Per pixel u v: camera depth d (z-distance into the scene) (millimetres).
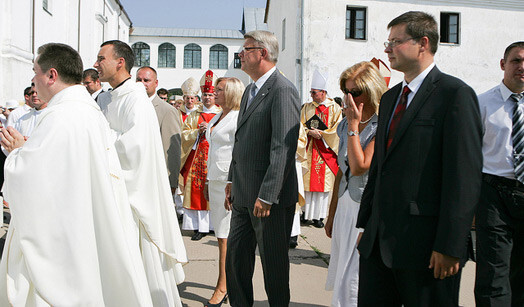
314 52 16875
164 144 5465
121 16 30703
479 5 18016
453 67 18000
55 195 2295
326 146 6457
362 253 2357
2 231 6004
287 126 2955
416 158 2094
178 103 11453
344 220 3215
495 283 3146
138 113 3176
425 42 2184
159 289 3166
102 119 2736
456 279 2158
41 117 2434
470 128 1976
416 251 2086
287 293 3238
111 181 2658
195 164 5812
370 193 2455
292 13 18031
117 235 2488
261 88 3123
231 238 3350
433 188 2078
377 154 2346
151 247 3180
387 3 17312
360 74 2895
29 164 2283
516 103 3332
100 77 3363
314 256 5309
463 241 1928
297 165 5258
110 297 2531
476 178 1954
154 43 35156
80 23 19391
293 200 3197
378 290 2326
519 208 3180
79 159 2373
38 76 2568
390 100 2381
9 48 11734
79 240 2324
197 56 35719
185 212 5922
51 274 2271
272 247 3125
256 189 3139
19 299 2301
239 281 3336
